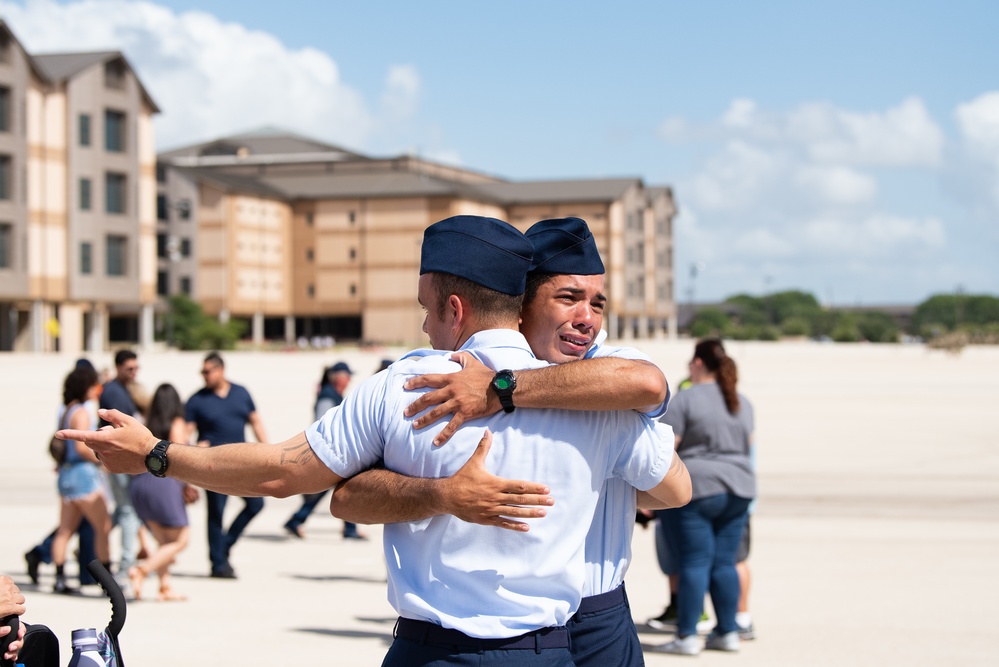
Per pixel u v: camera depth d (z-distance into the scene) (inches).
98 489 350.3
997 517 492.1
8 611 139.1
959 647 277.1
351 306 4301.2
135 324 3718.0
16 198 2738.7
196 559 418.0
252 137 5561.0
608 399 105.1
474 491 101.9
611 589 119.0
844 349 3550.7
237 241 4060.0
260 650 277.3
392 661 109.2
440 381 105.8
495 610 105.7
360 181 4436.5
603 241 4439.0
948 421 999.0
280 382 1584.6
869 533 451.8
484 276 110.6
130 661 265.0
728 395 270.5
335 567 401.1
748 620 287.4
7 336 2824.8
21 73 2733.8
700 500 269.4
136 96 3070.9
